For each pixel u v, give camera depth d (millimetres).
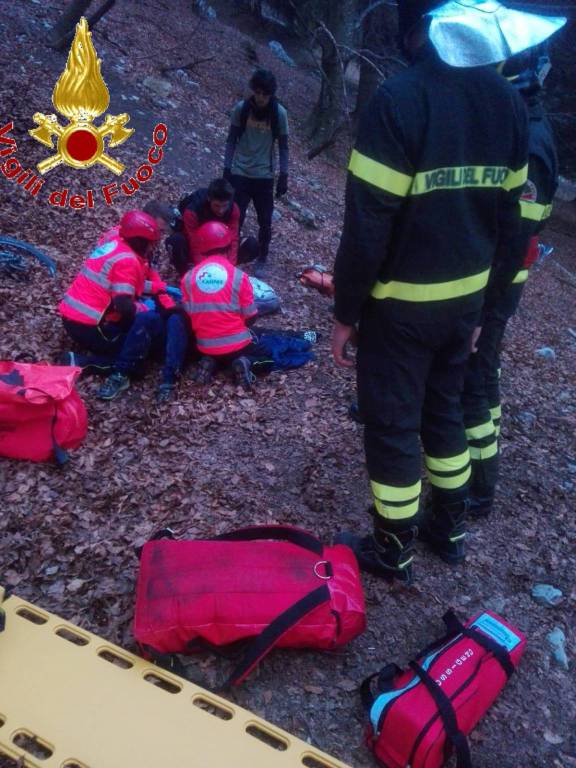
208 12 18766
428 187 2250
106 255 4160
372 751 2277
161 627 2318
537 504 3662
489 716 2461
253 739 2111
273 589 2410
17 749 1979
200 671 2447
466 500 2953
